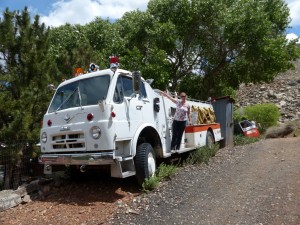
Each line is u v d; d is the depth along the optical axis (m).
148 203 6.45
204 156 9.75
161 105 8.83
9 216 6.40
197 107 11.15
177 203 6.41
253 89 30.58
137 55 15.88
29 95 8.83
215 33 17.59
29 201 7.15
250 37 16.56
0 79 8.77
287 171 8.22
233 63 18.78
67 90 7.68
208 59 18.94
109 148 6.61
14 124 8.19
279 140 14.02
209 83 19.09
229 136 13.70
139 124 7.59
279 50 16.70
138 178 7.29
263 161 9.59
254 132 17.25
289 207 5.89
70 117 7.08
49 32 10.44
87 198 7.00
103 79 7.33
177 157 10.09
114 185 7.71
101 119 6.73
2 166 8.99
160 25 16.50
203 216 5.78
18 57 9.70
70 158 6.83
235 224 5.40
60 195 7.36
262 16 16.28
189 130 9.98
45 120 7.54
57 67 11.80
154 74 15.66
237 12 16.48
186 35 17.67
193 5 16.78
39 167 9.38
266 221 5.43
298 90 28.73
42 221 6.00
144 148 7.39
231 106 14.13
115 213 6.07
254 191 6.86
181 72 18.88
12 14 9.85
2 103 8.29
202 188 7.24
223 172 8.52
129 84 7.75
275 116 21.47
